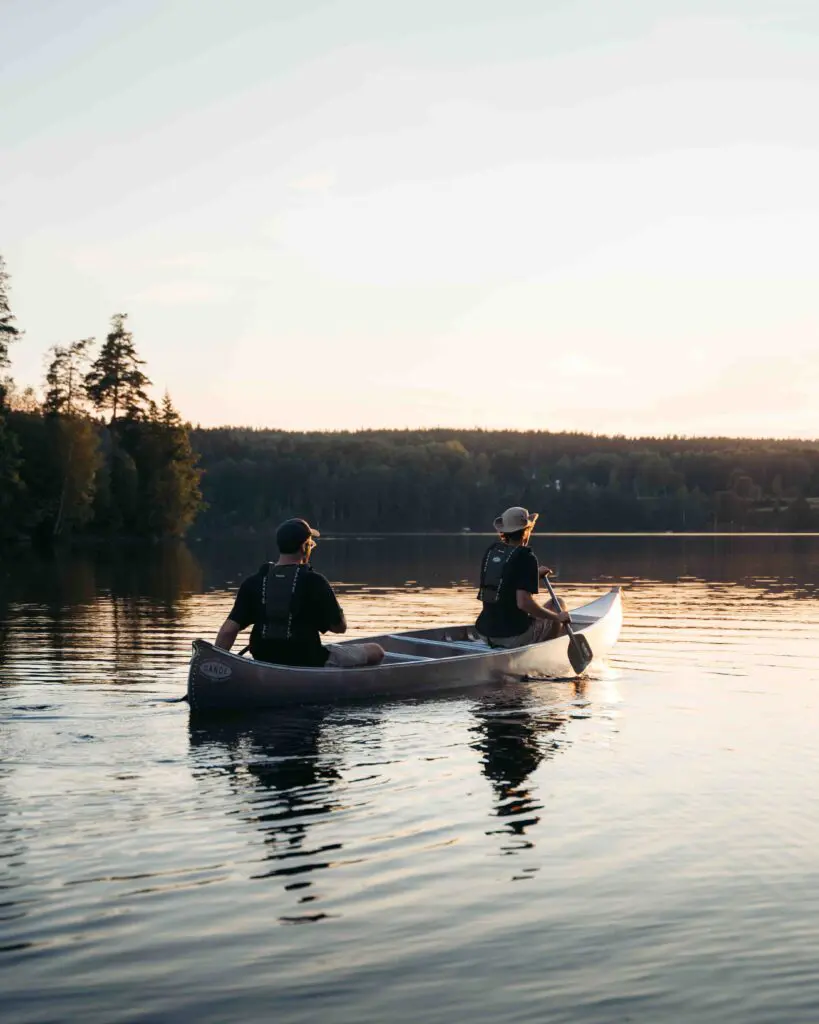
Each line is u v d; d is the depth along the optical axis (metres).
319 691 7.41
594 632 9.85
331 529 132.62
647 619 13.38
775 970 3.00
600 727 6.56
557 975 2.97
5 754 5.64
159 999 2.82
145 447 71.38
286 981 2.93
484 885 3.66
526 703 7.48
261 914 3.39
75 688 7.78
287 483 132.25
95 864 3.86
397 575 25.42
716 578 22.98
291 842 4.12
